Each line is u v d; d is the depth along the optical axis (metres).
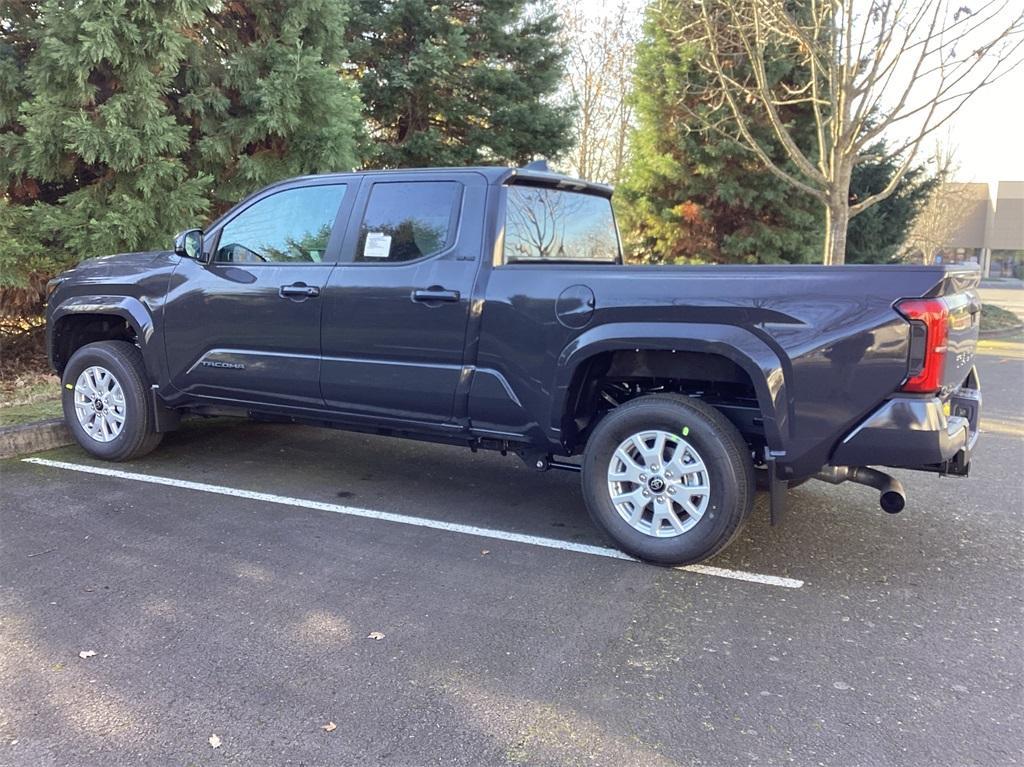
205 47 8.30
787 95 13.80
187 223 7.69
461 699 2.80
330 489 5.18
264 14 8.56
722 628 3.34
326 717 2.68
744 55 12.52
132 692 2.81
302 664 3.01
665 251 15.73
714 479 3.74
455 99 13.53
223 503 4.85
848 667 3.04
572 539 4.35
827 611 3.51
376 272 4.54
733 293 3.64
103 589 3.62
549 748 2.54
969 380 4.26
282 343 4.86
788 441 3.62
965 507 5.00
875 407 3.48
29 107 6.93
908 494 5.27
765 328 3.59
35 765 2.41
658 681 2.93
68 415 5.75
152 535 4.30
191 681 2.88
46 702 2.74
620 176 17.06
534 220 4.61
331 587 3.69
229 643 3.16
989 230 66.44
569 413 4.12
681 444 3.82
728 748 2.54
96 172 7.78
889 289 3.43
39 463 5.63
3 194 7.54
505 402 4.21
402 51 13.63
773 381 3.57
